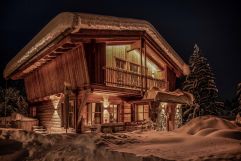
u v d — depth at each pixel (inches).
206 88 1158.3
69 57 585.9
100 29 533.6
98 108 647.8
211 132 447.5
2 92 1154.0
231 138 410.6
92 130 561.3
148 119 662.5
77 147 362.9
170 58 784.3
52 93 671.1
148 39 685.3
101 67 564.7
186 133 483.8
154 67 807.1
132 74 662.5
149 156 289.1
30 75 842.2
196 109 1151.6
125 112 714.2
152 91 636.1
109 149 333.1
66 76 602.5
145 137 419.8
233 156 274.5
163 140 395.5
